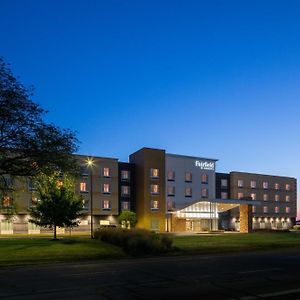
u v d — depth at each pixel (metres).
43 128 24.52
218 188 98.00
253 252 28.66
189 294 12.19
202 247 31.19
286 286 13.54
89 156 78.44
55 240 34.66
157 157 84.56
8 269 19.08
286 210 108.06
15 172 25.53
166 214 83.44
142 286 13.59
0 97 22.89
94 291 12.69
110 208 79.62
